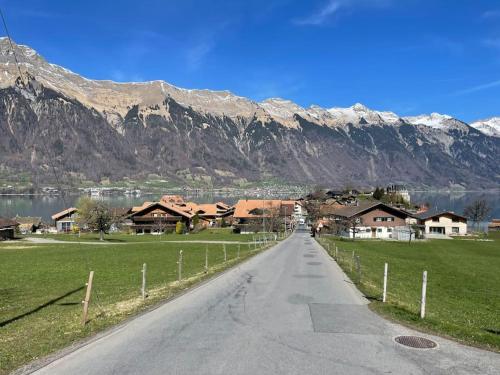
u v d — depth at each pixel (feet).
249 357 38.24
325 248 194.49
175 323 49.93
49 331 46.75
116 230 425.69
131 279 103.60
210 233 384.68
